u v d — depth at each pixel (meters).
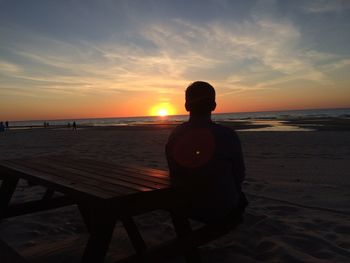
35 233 3.73
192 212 2.66
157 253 2.35
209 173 2.59
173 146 2.75
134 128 40.28
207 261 3.00
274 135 21.02
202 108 2.70
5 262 2.28
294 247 3.26
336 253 3.10
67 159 3.98
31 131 36.78
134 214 2.21
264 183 6.34
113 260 2.99
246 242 3.41
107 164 3.57
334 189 5.78
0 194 3.65
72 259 3.03
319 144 14.52
